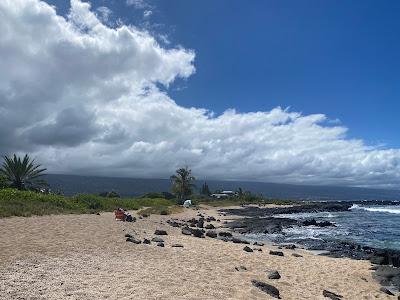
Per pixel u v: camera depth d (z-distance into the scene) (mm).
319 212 73625
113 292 9164
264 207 79688
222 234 28203
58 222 21594
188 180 77750
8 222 19797
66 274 10500
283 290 11688
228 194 117750
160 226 27844
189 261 14156
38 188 49906
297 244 25984
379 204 120250
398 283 14328
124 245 15977
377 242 28625
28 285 9141
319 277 14195
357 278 14703
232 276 12414
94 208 39188
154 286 10047
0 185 45656
